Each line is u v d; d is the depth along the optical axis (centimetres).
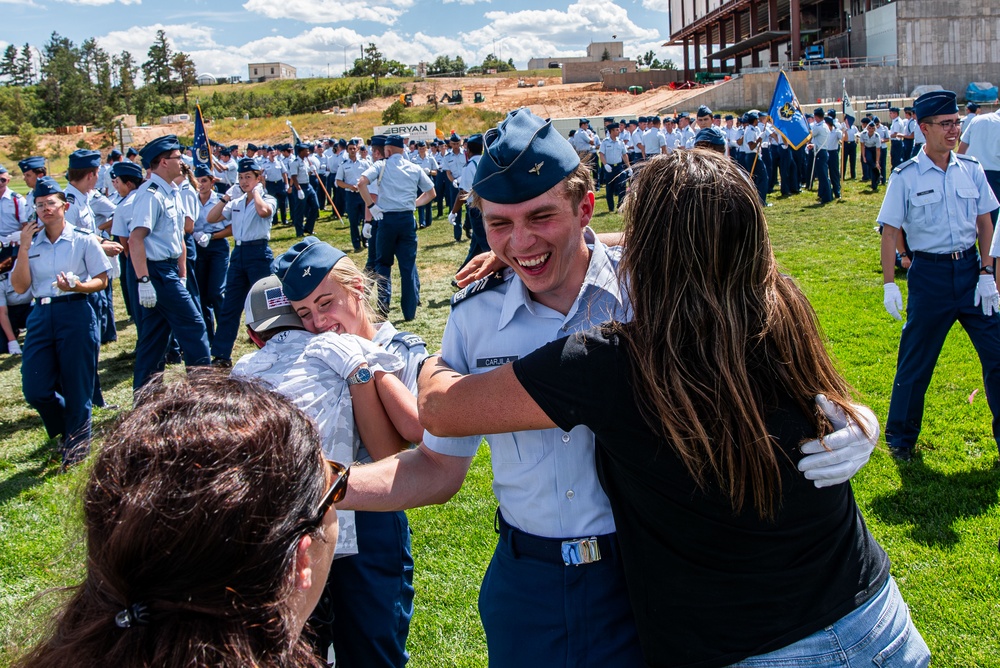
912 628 168
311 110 8100
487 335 198
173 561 96
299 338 250
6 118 9431
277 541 102
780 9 6888
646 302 150
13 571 413
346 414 235
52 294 550
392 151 918
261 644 102
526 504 190
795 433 149
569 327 191
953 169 455
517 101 6650
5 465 572
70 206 843
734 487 145
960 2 5397
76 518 110
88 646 100
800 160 1914
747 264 147
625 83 6900
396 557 247
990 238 457
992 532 396
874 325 763
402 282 946
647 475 153
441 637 345
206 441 103
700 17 7950
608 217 1714
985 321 459
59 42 12781
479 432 167
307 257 258
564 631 185
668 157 154
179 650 95
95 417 646
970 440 508
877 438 157
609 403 151
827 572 156
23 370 557
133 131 7819
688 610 156
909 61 5444
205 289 892
